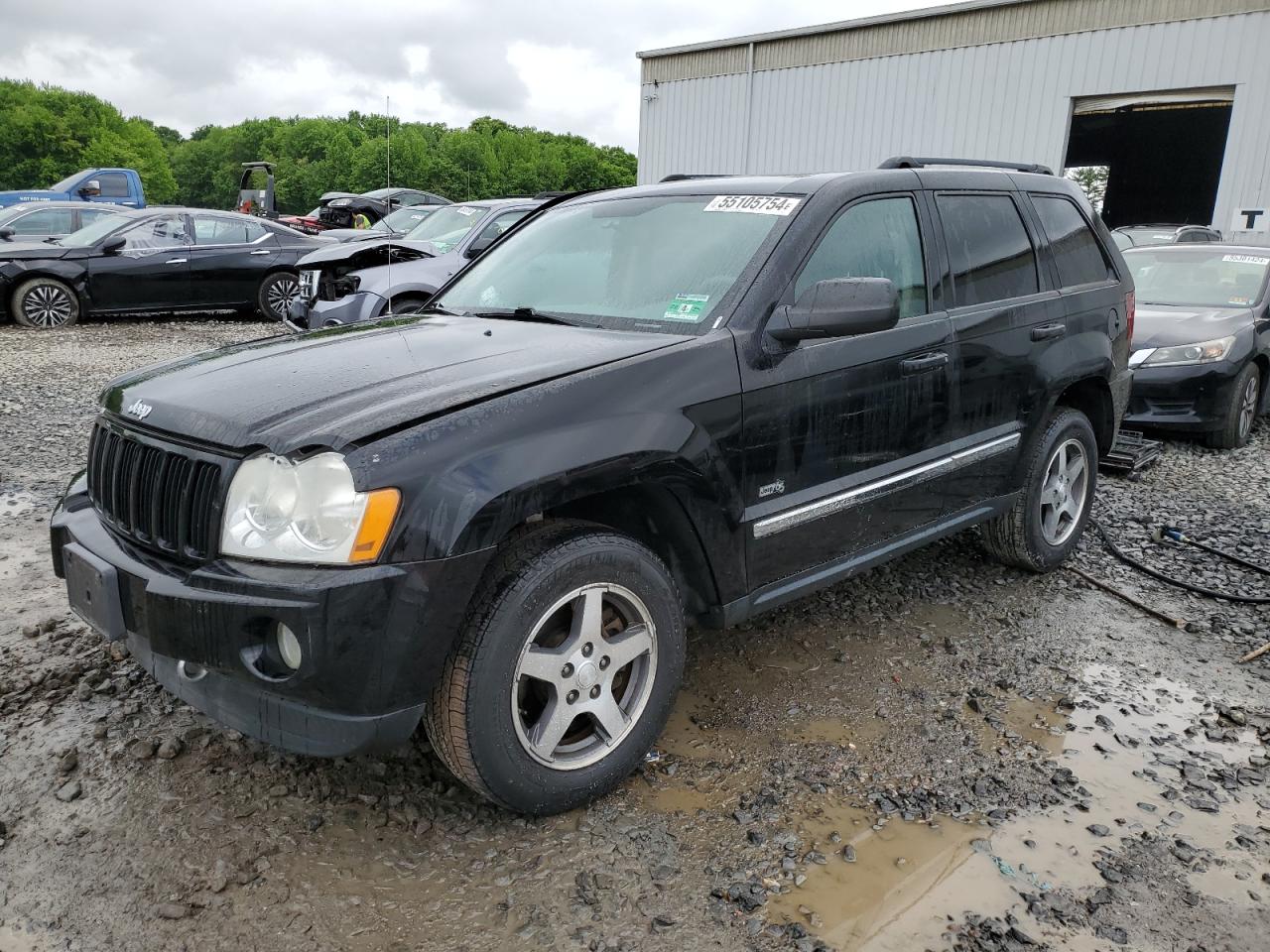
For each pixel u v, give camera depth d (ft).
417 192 66.39
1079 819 8.77
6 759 9.20
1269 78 50.72
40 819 8.32
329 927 7.18
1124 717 10.69
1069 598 14.11
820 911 7.48
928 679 11.45
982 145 60.80
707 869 7.95
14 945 6.89
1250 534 17.10
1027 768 9.60
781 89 69.15
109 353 34.32
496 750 7.92
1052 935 7.29
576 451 7.95
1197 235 45.21
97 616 8.27
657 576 8.86
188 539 7.82
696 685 11.15
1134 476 20.97
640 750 8.98
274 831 8.25
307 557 7.19
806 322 9.39
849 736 10.12
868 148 65.67
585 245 11.81
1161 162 97.91
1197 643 12.71
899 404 11.03
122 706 10.18
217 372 9.14
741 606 9.84
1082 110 57.57
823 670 11.60
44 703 10.21
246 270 44.21
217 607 7.25
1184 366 23.32
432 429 7.46
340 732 7.37
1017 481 13.53
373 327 11.05
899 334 11.01
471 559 7.43
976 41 59.88
